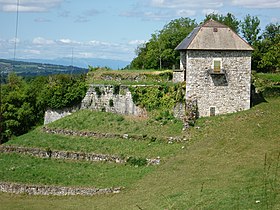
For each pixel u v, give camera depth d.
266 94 65.25
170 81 65.88
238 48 57.88
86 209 41.88
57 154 55.56
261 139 46.78
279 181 33.62
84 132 60.16
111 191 45.69
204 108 58.22
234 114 57.41
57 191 47.41
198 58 57.78
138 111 62.25
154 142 54.50
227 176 38.62
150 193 41.38
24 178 50.28
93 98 67.81
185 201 35.00
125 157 51.97
